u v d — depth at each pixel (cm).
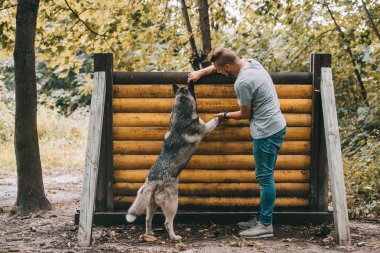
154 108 522
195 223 519
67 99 2008
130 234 483
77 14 735
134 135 523
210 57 465
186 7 812
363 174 634
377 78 968
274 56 1008
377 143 700
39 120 1516
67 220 553
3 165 1047
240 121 519
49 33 740
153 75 521
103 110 488
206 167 523
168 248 427
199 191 525
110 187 522
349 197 626
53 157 1162
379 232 485
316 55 516
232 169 526
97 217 515
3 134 1372
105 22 760
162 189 446
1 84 1627
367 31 939
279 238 464
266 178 461
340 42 966
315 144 520
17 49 586
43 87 2028
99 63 512
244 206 527
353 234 476
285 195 529
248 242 442
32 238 471
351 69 1018
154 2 841
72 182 874
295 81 524
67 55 761
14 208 591
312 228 504
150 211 464
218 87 520
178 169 460
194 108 483
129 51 827
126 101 521
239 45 903
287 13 859
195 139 472
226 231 493
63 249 429
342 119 1025
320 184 522
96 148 468
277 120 454
